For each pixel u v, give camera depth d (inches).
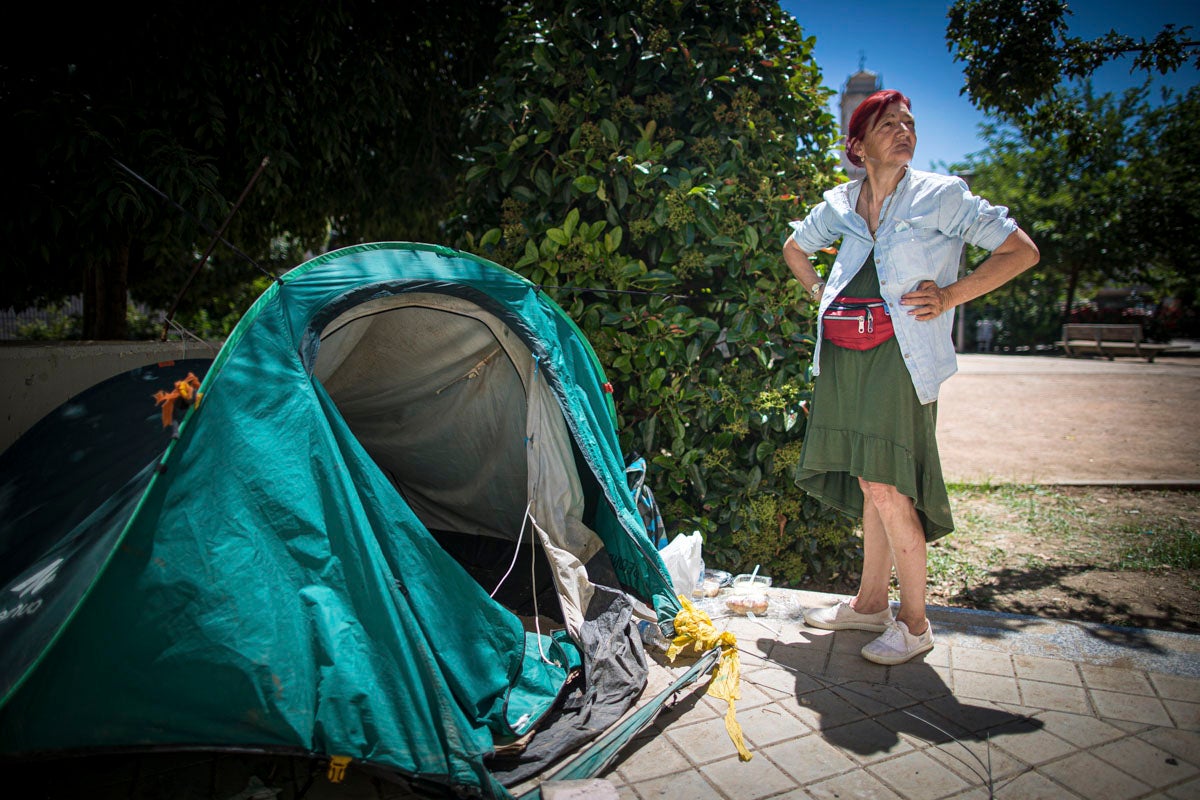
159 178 167.0
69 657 80.0
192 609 83.3
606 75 163.3
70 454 113.0
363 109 212.8
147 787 86.4
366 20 221.0
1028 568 169.3
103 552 82.7
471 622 100.0
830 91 184.7
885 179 112.4
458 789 82.6
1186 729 95.3
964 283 107.7
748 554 162.6
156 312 423.2
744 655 120.0
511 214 164.6
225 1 180.9
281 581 88.4
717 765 91.0
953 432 335.0
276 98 194.1
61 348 151.3
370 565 91.7
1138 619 141.0
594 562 132.6
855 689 108.1
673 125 171.0
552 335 131.0
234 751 83.0
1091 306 911.7
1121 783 85.3
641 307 157.6
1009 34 176.2
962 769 88.7
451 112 253.4
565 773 88.0
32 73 170.9
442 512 165.2
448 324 131.5
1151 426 325.7
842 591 163.2
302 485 92.4
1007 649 118.7
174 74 179.6
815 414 120.6
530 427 128.1
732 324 159.6
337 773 82.8
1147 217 743.1
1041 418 358.3
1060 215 792.9
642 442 160.9
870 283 113.4
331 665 86.2
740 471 160.6
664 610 123.8
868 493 117.0
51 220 158.2
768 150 168.4
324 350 113.8
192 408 88.7
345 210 263.3
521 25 175.9
